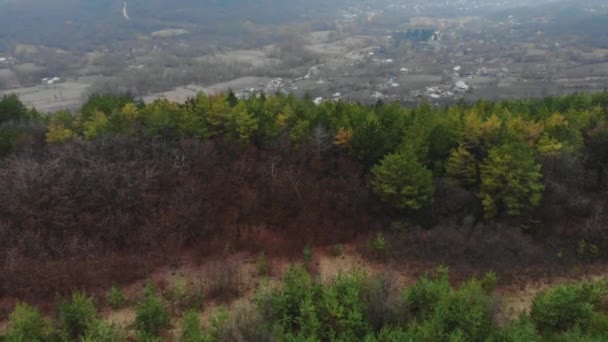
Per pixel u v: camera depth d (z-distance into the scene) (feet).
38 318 53.31
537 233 79.46
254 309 56.49
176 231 76.18
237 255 75.41
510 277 70.18
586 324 55.16
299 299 55.72
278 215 81.46
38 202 73.56
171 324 58.23
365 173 87.61
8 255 67.21
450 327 52.34
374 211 83.10
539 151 86.74
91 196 75.82
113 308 62.39
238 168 86.84
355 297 53.98
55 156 84.74
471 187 85.61
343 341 50.08
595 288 61.57
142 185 78.59
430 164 87.81
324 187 84.94
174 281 68.59
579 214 81.15
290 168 86.28
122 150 86.17
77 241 71.10
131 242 74.18
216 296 65.00
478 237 76.43
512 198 77.41
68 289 64.13
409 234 78.84
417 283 59.88
